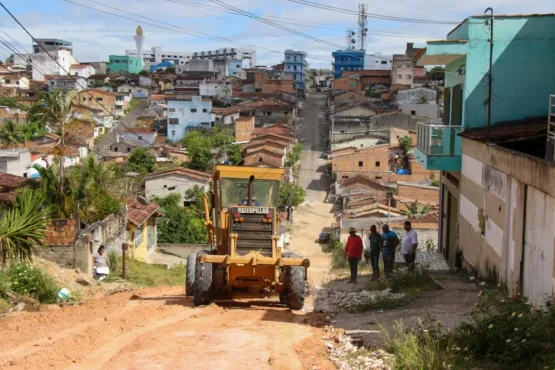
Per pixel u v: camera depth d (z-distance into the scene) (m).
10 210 16.28
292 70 142.38
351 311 14.22
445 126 20.78
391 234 19.42
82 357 9.27
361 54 148.38
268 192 14.30
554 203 11.39
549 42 20.52
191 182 60.91
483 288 15.67
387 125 86.62
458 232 20.72
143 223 35.44
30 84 123.44
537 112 20.70
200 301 14.19
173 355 9.36
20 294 15.48
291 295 13.95
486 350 9.09
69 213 26.75
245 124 90.00
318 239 54.97
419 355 8.63
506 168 14.66
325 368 8.63
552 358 7.90
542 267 12.10
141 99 128.62
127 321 12.09
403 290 16.70
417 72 128.50
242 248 13.67
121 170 62.31
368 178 68.19
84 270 22.25
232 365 8.82
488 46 20.62
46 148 70.31
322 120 108.12
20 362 8.72
